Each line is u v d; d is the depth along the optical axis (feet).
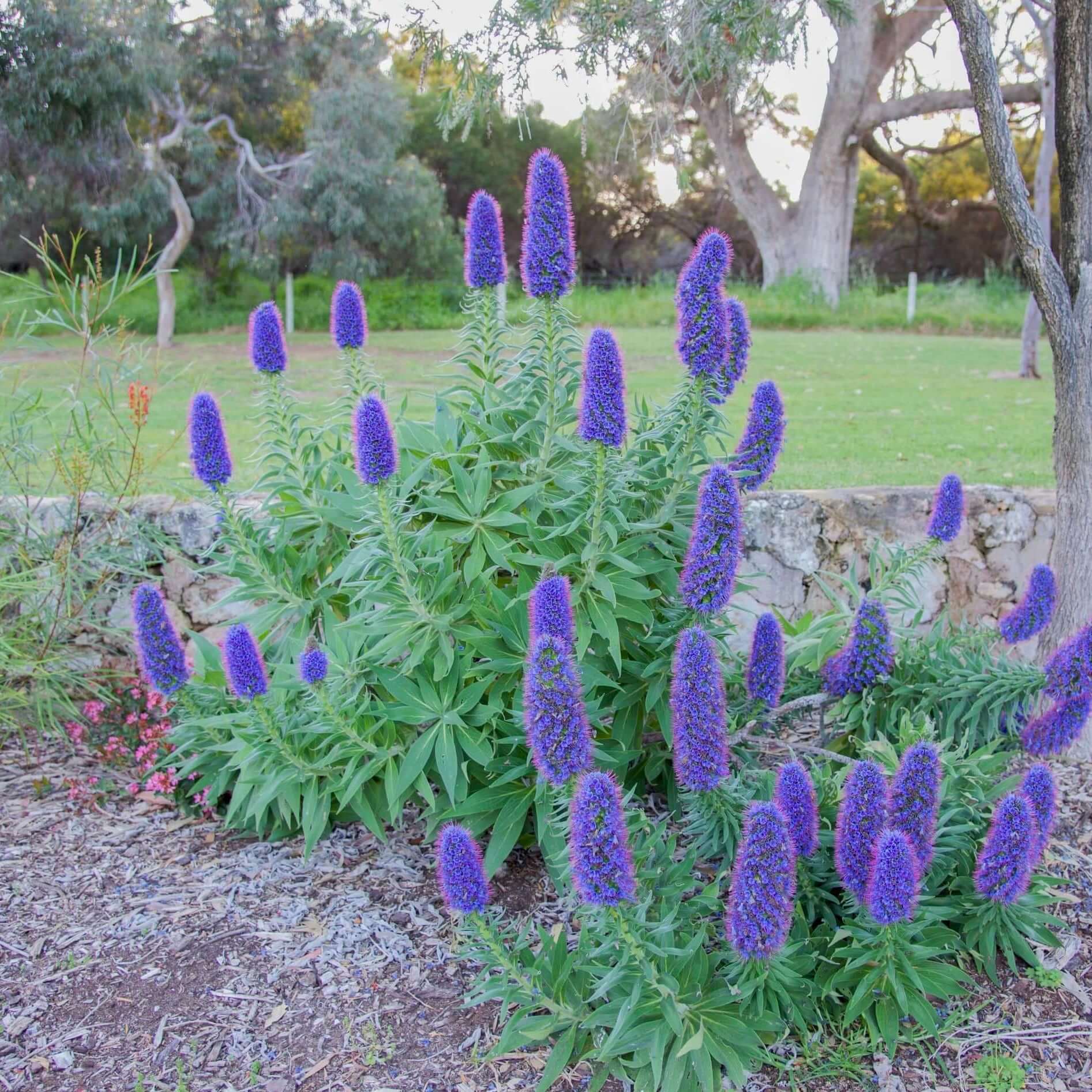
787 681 12.93
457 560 11.34
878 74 81.56
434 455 10.89
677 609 10.69
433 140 110.83
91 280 14.96
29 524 15.01
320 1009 9.36
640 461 11.23
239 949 10.19
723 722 8.65
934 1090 8.36
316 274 89.15
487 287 11.45
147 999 9.51
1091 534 13.28
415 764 10.27
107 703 15.23
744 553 16.01
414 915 10.69
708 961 8.55
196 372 46.19
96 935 10.44
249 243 72.08
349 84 73.31
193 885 11.32
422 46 13.28
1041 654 13.89
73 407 14.87
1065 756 13.37
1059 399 13.39
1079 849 11.37
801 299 78.69
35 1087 8.50
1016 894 8.75
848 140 84.02
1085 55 12.32
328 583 11.39
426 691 10.61
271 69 71.87
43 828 12.64
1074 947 9.94
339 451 12.56
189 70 66.95
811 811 8.66
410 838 12.21
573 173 120.26
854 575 13.74
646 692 11.14
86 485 14.56
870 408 34.53
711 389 10.63
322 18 72.69
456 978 9.75
